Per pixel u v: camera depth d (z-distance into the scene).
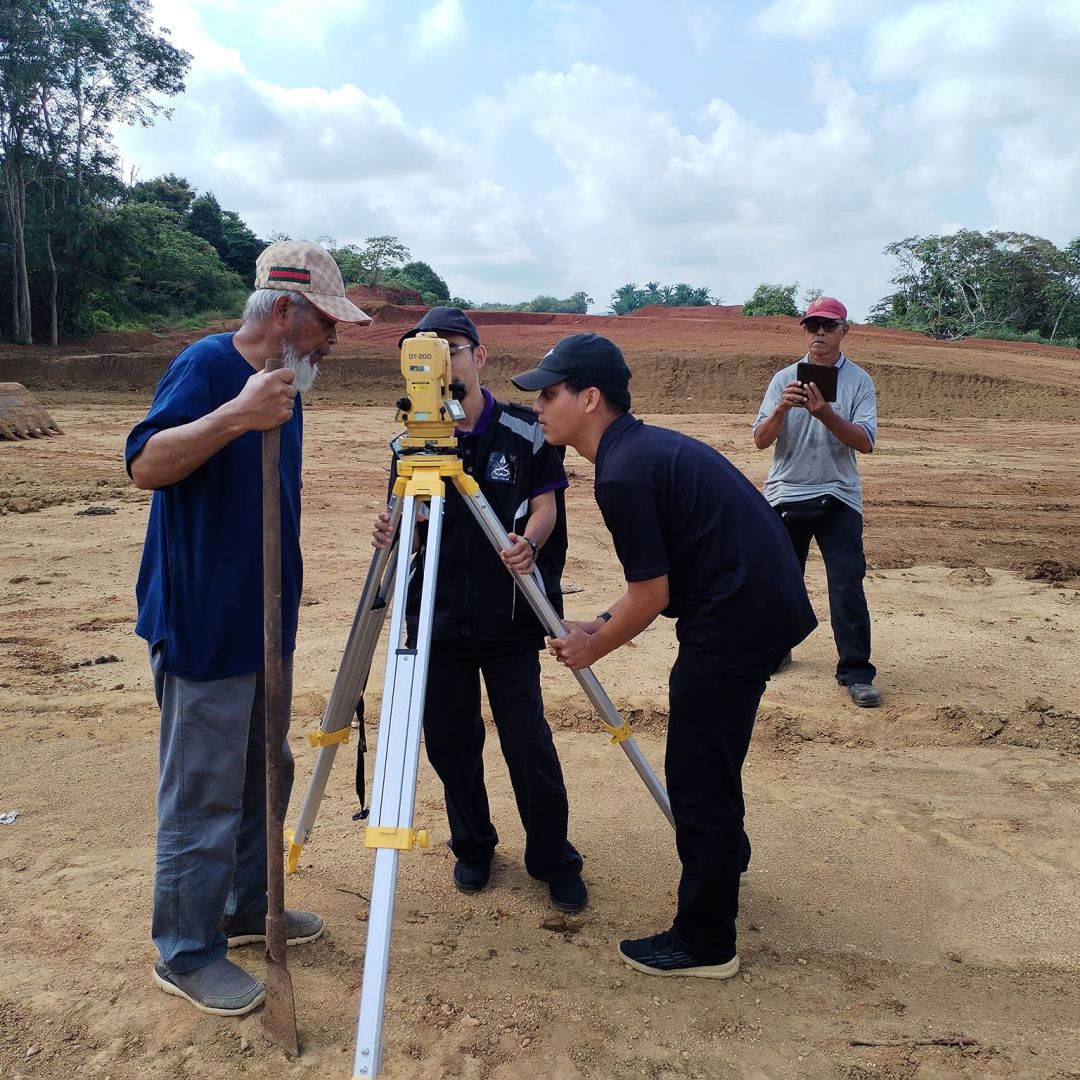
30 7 29.58
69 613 5.98
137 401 23.34
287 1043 2.34
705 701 2.47
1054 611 6.51
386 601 2.64
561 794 2.99
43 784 3.76
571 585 6.85
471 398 2.87
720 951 2.69
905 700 4.80
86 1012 2.47
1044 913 3.09
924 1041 2.46
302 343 2.38
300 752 4.13
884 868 3.34
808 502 4.83
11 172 31.41
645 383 25.11
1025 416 22.11
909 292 53.06
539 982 2.67
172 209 64.88
